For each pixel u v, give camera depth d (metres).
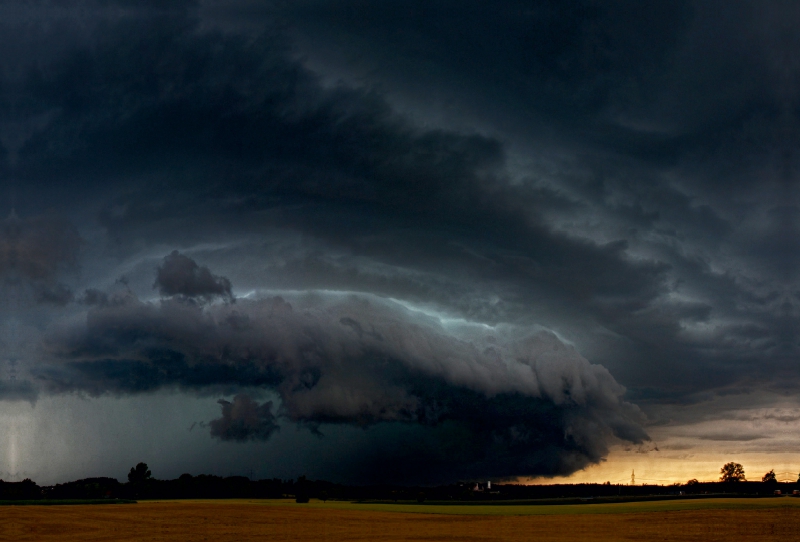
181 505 116.75
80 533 64.69
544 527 73.69
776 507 99.50
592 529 70.25
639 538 60.22
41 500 121.56
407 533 66.56
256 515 92.44
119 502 125.81
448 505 130.25
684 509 97.56
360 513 100.44
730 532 65.19
